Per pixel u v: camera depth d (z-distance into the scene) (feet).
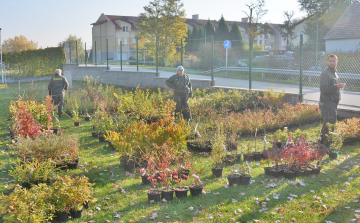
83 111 43.16
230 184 18.86
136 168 21.85
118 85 70.95
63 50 88.99
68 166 22.41
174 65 77.92
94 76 77.61
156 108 37.35
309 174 20.07
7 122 37.01
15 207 14.21
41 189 15.75
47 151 22.39
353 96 45.62
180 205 16.42
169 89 57.52
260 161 23.45
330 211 15.29
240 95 42.27
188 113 34.12
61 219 15.26
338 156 23.75
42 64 87.97
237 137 28.48
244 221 14.67
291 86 55.47
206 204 16.40
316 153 20.66
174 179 19.15
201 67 75.31
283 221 14.48
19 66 86.43
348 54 61.05
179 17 119.03
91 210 16.20
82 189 16.01
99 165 22.97
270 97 39.91
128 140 23.13
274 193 17.33
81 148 27.63
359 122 28.66
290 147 20.99
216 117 33.63
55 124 33.73
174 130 23.22
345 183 18.49
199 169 21.57
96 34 194.39
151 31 118.21
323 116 25.22
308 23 141.08
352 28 92.99
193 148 26.89
